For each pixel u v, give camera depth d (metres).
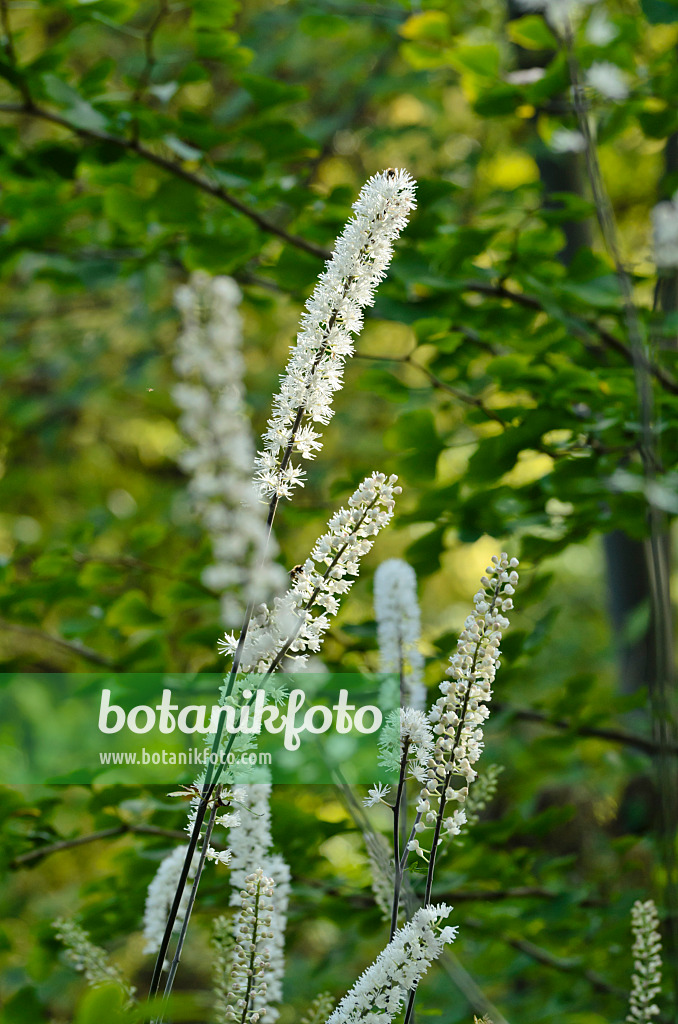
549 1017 2.84
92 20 2.65
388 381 2.82
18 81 2.68
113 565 3.20
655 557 2.03
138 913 2.44
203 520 1.85
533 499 2.72
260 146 2.74
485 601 1.84
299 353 1.85
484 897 2.80
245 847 1.91
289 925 2.82
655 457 2.08
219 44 2.67
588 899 3.12
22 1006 2.31
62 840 2.56
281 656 1.82
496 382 2.66
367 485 1.84
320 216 2.96
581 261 2.73
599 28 2.56
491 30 4.04
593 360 2.83
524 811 3.96
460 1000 2.99
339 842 3.40
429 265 2.70
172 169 2.80
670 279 2.17
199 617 3.98
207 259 2.84
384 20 3.61
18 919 3.38
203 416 1.87
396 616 2.00
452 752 1.83
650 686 2.06
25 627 3.18
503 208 2.79
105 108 2.68
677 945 2.04
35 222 3.04
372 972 1.82
